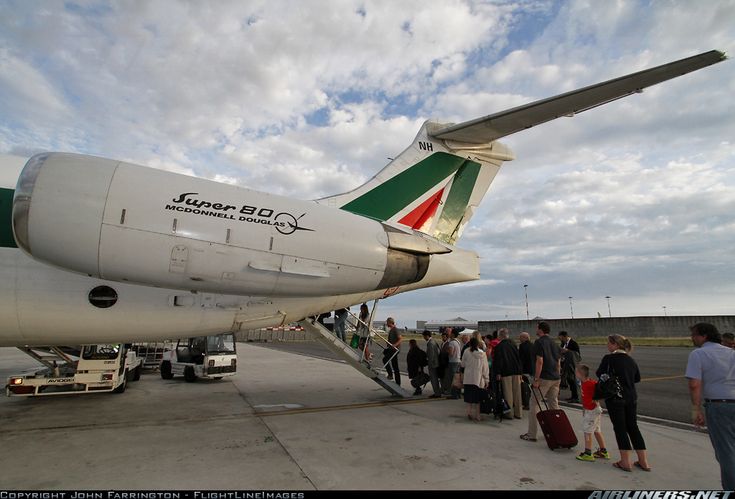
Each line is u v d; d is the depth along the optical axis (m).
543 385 5.94
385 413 7.48
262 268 5.02
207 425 6.52
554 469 4.62
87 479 4.25
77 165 4.67
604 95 5.36
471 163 8.59
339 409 7.82
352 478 4.31
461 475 4.41
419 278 6.35
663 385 11.62
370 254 5.76
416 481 4.24
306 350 28.34
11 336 5.64
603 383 4.71
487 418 7.09
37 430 6.18
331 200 7.62
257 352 25.36
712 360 3.76
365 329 9.20
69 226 4.42
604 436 6.04
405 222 8.03
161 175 4.98
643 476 4.44
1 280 5.34
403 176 8.12
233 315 6.73
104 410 7.75
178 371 12.29
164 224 4.65
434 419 7.02
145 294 6.04
